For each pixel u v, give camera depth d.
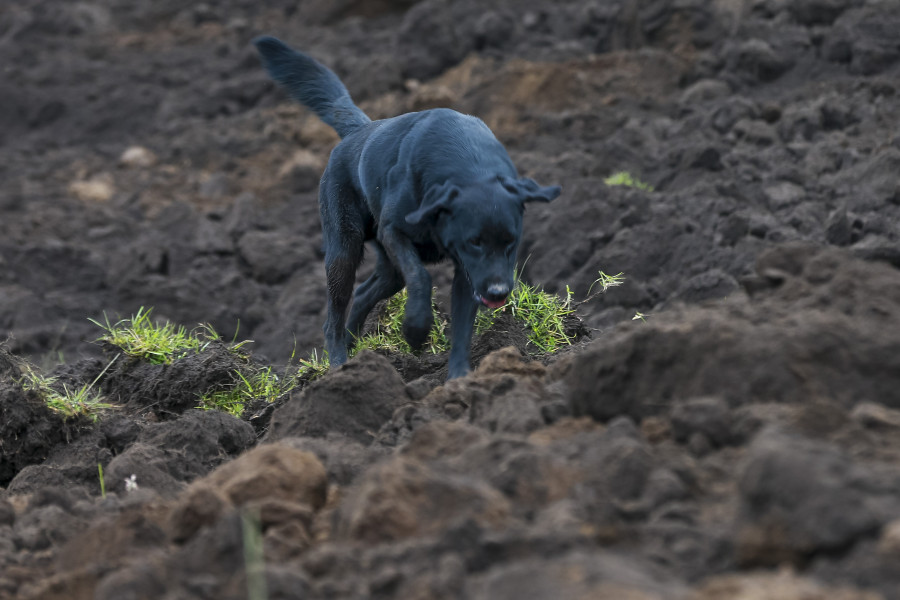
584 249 19.06
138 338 13.80
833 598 4.50
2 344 12.54
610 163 22.67
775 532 5.02
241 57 37.62
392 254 10.31
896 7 25.64
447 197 9.41
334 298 11.59
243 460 7.27
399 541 5.86
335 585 5.51
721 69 26.75
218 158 30.58
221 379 12.79
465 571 5.34
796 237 17.67
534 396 8.06
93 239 25.91
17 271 24.19
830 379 6.52
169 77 37.72
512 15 34.06
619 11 29.95
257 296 22.12
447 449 7.19
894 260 15.55
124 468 9.02
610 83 27.44
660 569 5.21
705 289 16.70
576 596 4.67
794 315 7.00
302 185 27.38
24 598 6.21
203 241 23.75
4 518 8.14
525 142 25.81
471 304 10.26
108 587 5.73
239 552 6.00
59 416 11.34
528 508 6.10
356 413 8.95
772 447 5.24
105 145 34.44
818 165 20.28
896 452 5.80
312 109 12.90
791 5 27.53
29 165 32.72
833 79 24.69
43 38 43.47
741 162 21.27
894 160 18.67
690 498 5.90
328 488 7.33
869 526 4.82
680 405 6.55
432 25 32.56
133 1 46.84
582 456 6.43
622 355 7.14
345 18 39.34
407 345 11.87
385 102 30.23
